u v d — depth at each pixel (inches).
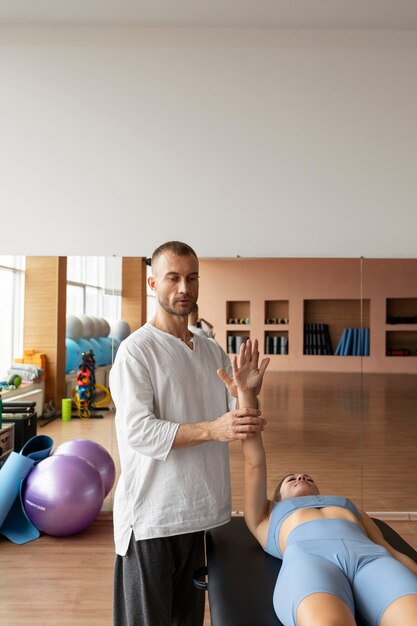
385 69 150.9
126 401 62.0
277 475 148.4
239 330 149.9
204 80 150.4
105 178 149.3
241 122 150.3
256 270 149.8
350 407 149.4
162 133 149.7
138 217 149.3
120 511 64.5
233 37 150.7
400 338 149.6
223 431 58.0
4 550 119.0
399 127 150.7
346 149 150.8
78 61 149.8
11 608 93.4
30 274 148.3
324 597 56.2
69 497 121.5
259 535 77.9
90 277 148.5
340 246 150.5
